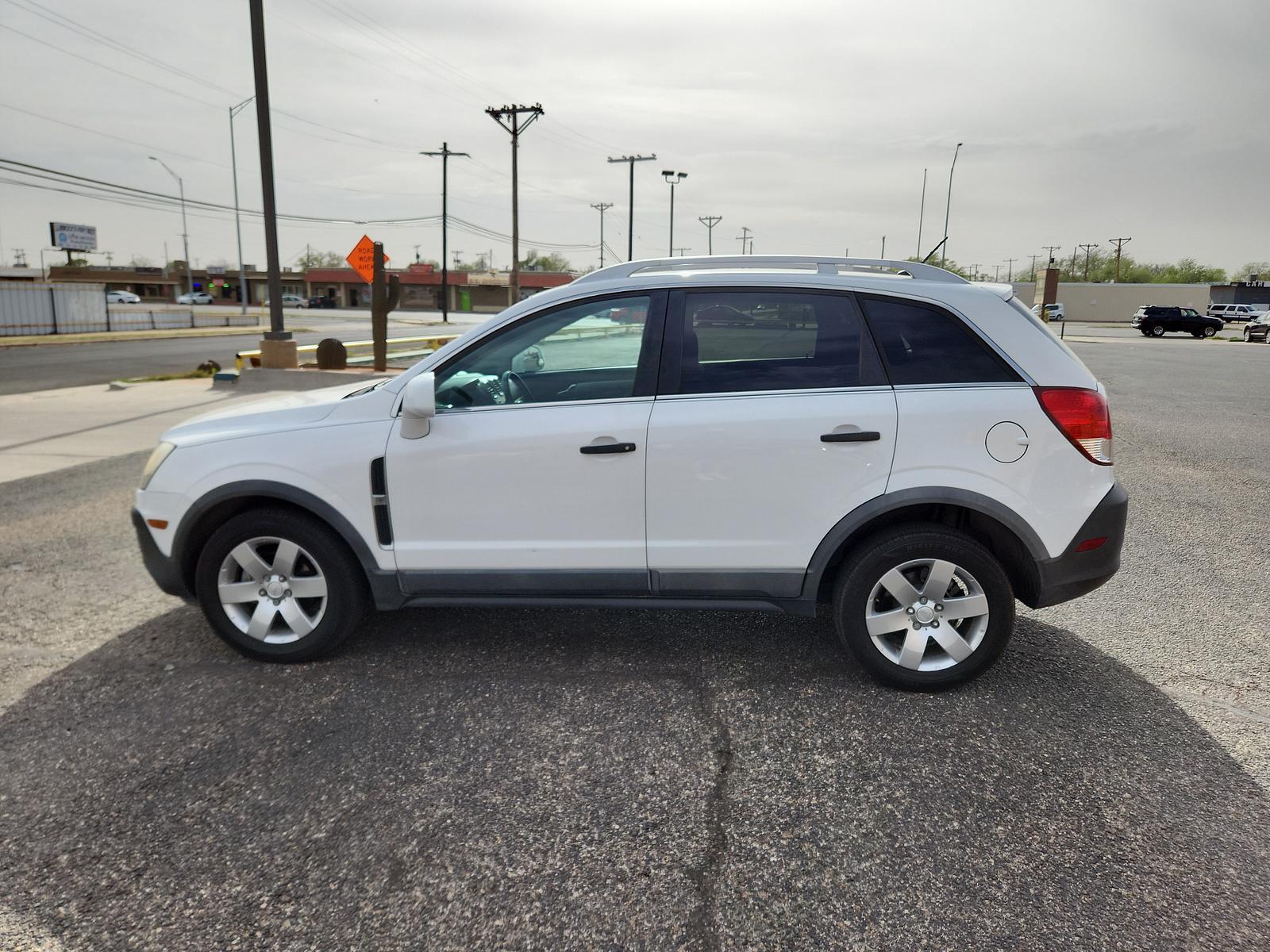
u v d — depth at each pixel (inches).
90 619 177.2
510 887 97.0
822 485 135.3
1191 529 243.4
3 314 1392.7
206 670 152.3
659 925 91.0
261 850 103.3
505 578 144.6
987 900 94.0
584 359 143.6
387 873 99.2
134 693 143.7
